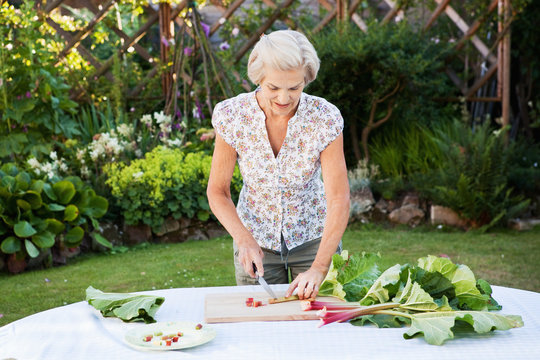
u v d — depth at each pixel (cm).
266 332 146
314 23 645
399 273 159
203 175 511
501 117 647
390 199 545
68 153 520
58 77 553
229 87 580
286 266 210
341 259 171
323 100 188
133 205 478
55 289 360
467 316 143
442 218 524
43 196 420
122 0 625
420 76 570
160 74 628
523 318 156
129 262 427
